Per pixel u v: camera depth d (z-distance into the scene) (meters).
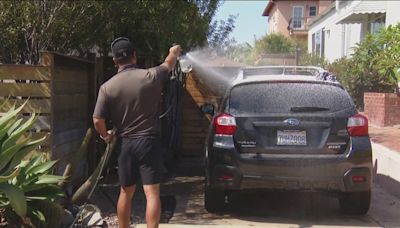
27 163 5.43
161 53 9.25
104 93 5.10
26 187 5.16
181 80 10.94
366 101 14.03
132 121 5.07
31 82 6.27
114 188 7.81
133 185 5.18
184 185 8.45
